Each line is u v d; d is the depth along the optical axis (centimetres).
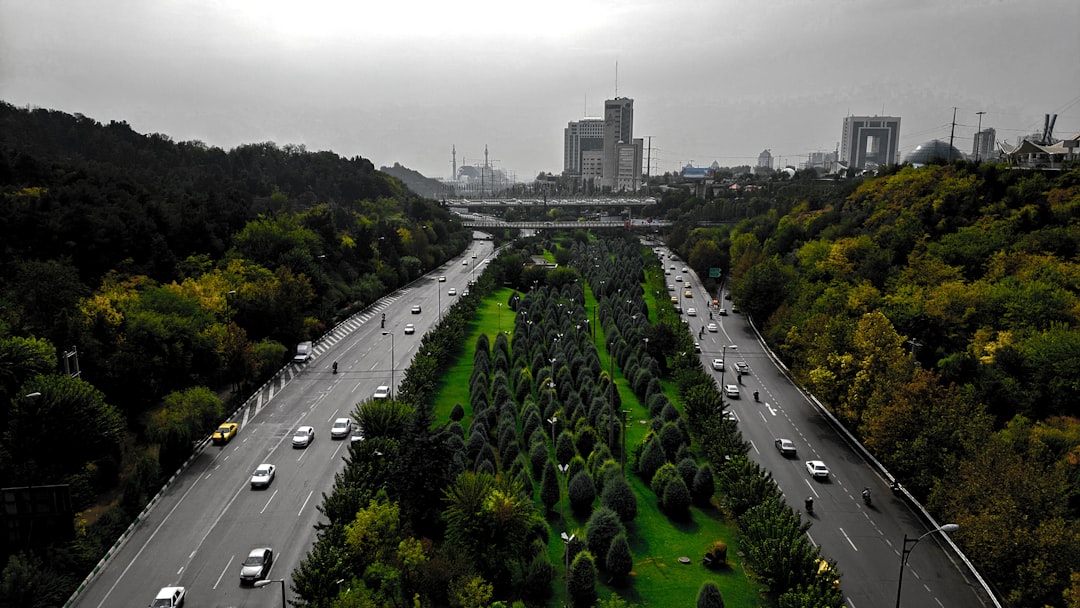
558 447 9888
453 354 15362
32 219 13350
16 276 11806
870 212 19000
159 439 10050
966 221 15712
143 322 11200
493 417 10856
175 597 6775
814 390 12162
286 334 14888
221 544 7944
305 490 9238
